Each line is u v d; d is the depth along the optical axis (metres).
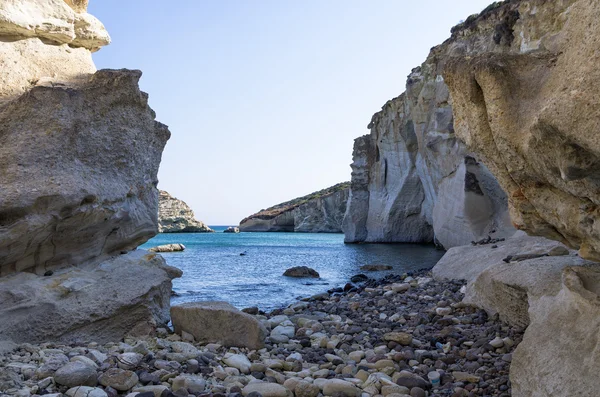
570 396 3.17
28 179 5.71
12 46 7.03
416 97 31.94
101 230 6.79
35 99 6.23
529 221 4.39
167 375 4.57
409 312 8.31
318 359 5.68
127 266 7.13
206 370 4.92
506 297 6.52
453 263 12.20
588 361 3.24
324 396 4.41
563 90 3.09
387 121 39.81
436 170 29.61
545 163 3.38
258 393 4.22
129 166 7.23
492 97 3.72
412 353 5.65
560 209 3.78
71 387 4.12
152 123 7.91
